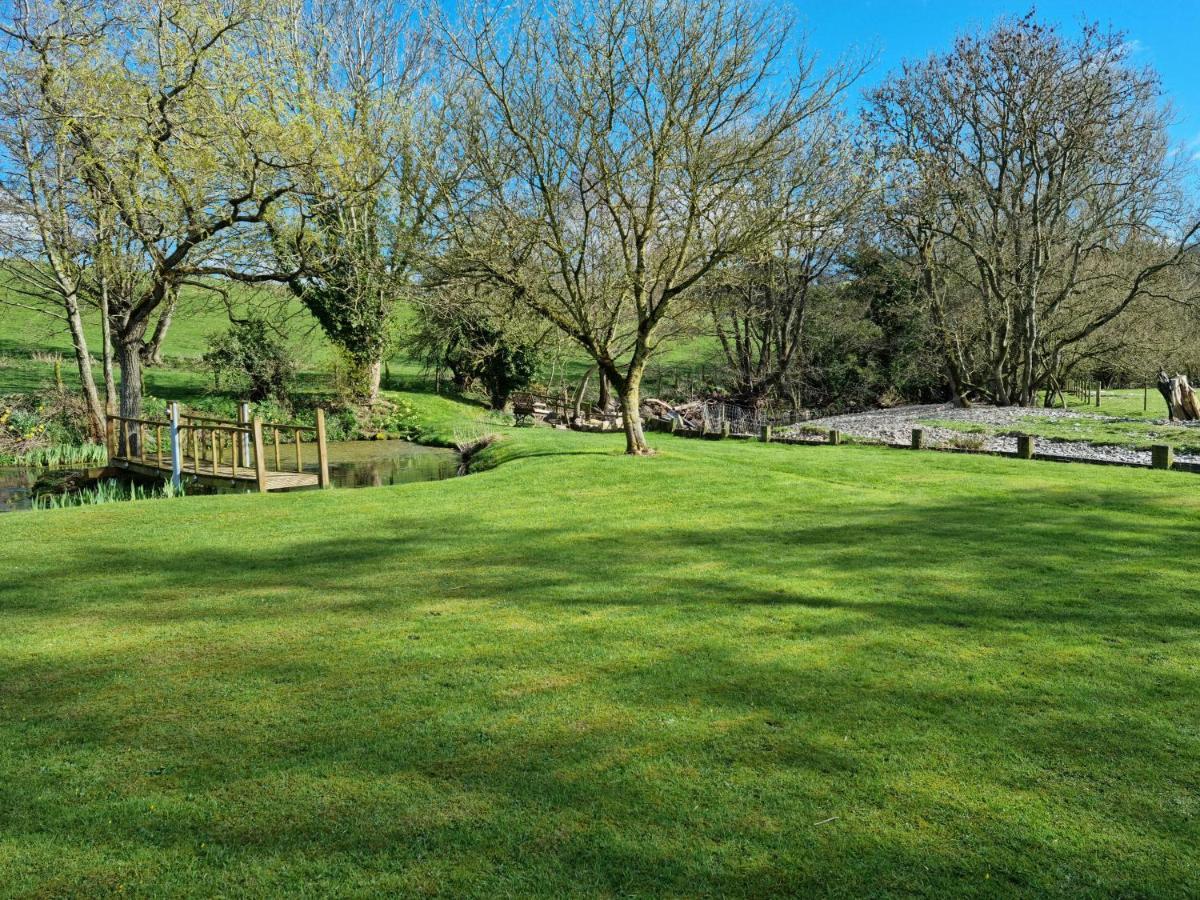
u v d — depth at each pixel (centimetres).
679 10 1374
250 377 2936
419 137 1565
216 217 1858
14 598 700
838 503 1131
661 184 1470
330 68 2639
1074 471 1410
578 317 1581
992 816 342
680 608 640
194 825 342
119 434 1933
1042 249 2916
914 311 3397
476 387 3556
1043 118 2553
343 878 305
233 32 1764
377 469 2012
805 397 3831
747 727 427
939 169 2638
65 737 427
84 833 337
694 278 1500
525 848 322
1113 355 3059
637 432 1669
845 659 522
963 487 1250
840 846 321
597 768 385
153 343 2250
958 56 2617
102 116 1606
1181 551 809
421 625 609
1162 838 326
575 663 523
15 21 1684
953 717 435
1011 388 3042
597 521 1034
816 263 3534
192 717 450
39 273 2175
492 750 405
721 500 1172
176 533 991
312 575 777
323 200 1969
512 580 743
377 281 2234
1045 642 548
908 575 729
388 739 419
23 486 1725
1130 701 454
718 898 292
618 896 293
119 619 636
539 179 1463
